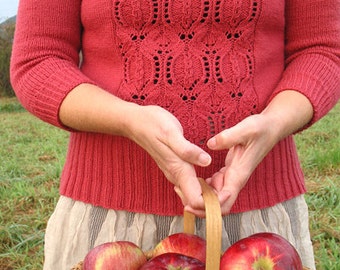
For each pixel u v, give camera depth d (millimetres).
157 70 958
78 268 956
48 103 939
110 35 978
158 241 1003
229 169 852
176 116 962
